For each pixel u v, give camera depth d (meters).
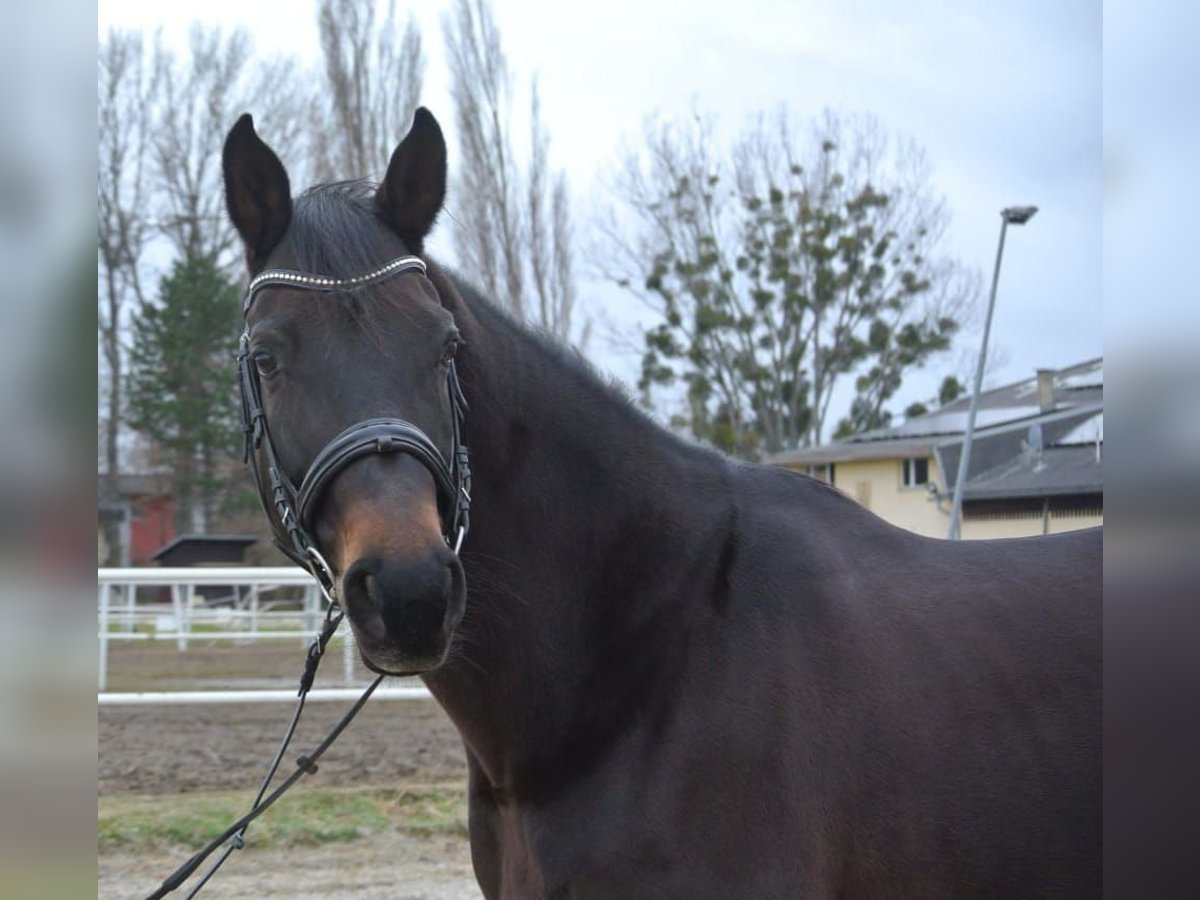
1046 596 2.58
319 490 2.17
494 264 21.92
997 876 2.34
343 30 21.06
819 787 2.30
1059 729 2.41
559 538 2.43
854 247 30.16
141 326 24.83
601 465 2.48
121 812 5.93
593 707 2.36
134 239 24.55
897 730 2.36
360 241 2.32
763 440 30.30
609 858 2.28
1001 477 20.64
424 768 6.97
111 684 9.02
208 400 24.61
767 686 2.34
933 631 2.48
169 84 24.00
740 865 2.24
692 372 30.23
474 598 2.39
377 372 2.20
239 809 6.01
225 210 2.40
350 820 5.92
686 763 2.29
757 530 2.53
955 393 32.91
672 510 2.49
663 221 29.97
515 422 2.45
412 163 2.40
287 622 11.88
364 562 2.03
